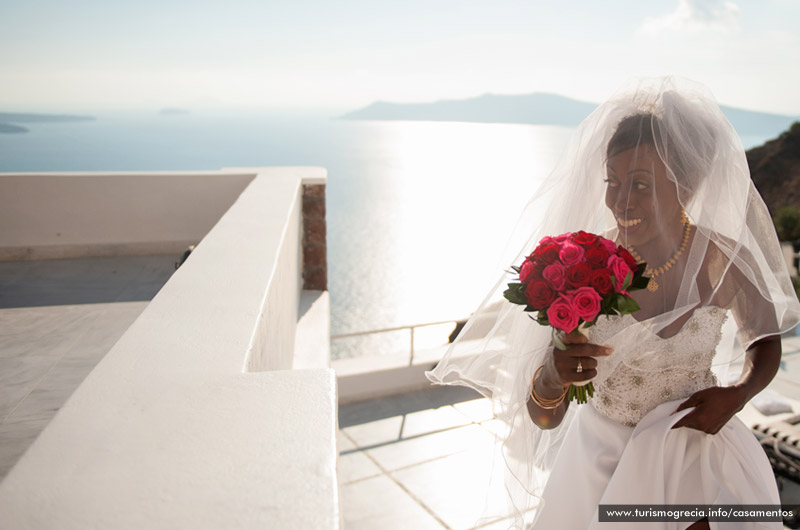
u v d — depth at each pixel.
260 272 2.25
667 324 1.48
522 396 1.70
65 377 2.65
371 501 3.89
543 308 1.43
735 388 1.50
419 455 4.43
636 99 1.55
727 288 1.55
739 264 1.50
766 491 1.57
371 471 4.24
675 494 1.52
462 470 4.21
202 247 2.65
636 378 1.56
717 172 1.49
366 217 186.75
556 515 1.68
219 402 1.18
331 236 155.88
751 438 1.63
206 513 0.83
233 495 0.87
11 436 2.08
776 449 4.31
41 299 4.07
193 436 1.04
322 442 1.02
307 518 0.82
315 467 0.94
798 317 1.52
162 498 0.87
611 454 1.61
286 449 1.00
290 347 3.72
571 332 1.42
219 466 0.95
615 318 1.51
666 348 1.50
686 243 1.54
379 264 123.69
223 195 5.65
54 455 0.98
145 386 1.25
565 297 1.36
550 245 1.46
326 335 4.49
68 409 1.14
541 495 1.74
